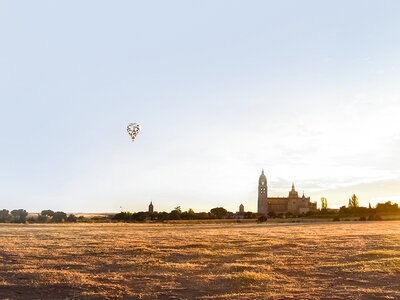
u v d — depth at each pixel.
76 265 19.55
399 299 11.14
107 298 12.37
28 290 13.55
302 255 22.48
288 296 11.79
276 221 125.62
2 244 29.39
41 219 133.62
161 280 15.49
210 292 13.13
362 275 15.30
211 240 33.69
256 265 18.72
